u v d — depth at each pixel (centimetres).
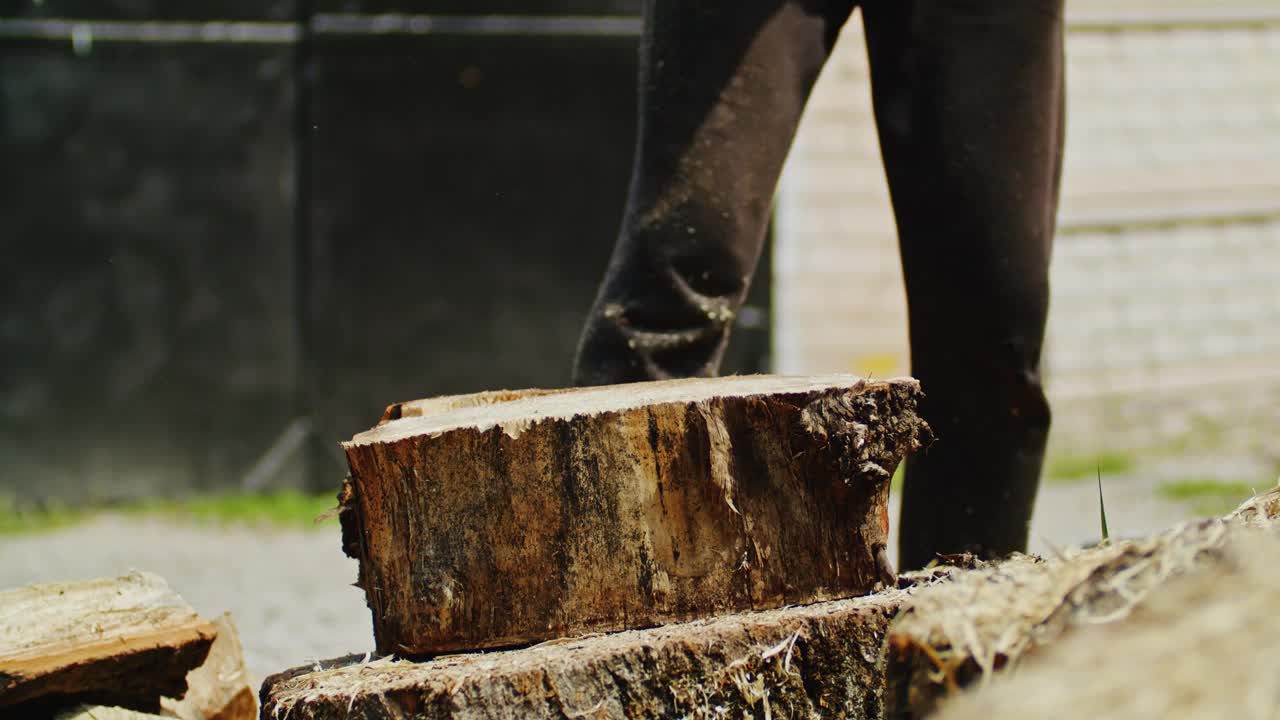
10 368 713
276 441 730
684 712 179
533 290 745
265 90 721
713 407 192
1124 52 854
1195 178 860
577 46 741
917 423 198
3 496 712
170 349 721
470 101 736
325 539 591
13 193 710
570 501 189
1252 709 112
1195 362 853
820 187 768
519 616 189
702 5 231
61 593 229
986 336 239
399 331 736
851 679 185
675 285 231
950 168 235
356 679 182
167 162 717
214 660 244
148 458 721
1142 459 738
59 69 707
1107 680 121
